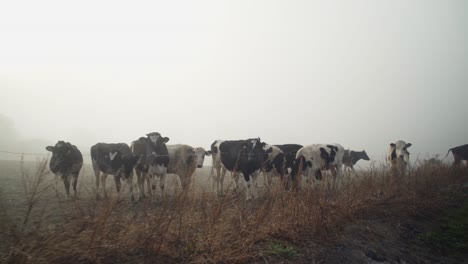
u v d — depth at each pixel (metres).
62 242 4.86
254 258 5.62
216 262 5.20
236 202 7.70
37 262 4.37
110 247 4.96
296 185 8.88
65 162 10.59
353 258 6.37
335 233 7.14
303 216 7.12
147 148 11.20
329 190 9.48
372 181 10.60
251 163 12.00
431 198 10.09
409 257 6.89
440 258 7.03
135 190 12.66
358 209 8.42
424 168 14.22
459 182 13.34
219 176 13.74
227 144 13.41
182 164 12.25
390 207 9.18
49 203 9.32
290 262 5.77
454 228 8.22
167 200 6.61
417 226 8.41
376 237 7.41
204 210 6.32
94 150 11.73
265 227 6.57
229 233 5.96
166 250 5.35
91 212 5.81
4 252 4.60
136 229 5.62
